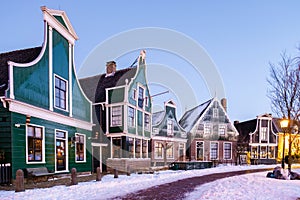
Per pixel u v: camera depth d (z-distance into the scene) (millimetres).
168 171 20047
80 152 15859
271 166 26531
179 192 8984
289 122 12969
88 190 9289
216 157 28562
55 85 13656
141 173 17844
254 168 23469
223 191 8664
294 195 7941
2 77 11680
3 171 10109
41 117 12344
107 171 18734
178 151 25359
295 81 13617
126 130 19219
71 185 10469
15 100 10695
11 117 10586
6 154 10492
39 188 9586
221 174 16984
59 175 13453
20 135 11008
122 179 13375
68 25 14898
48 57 13078
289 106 13570
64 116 14039
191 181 12594
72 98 15117
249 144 31344
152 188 10031
